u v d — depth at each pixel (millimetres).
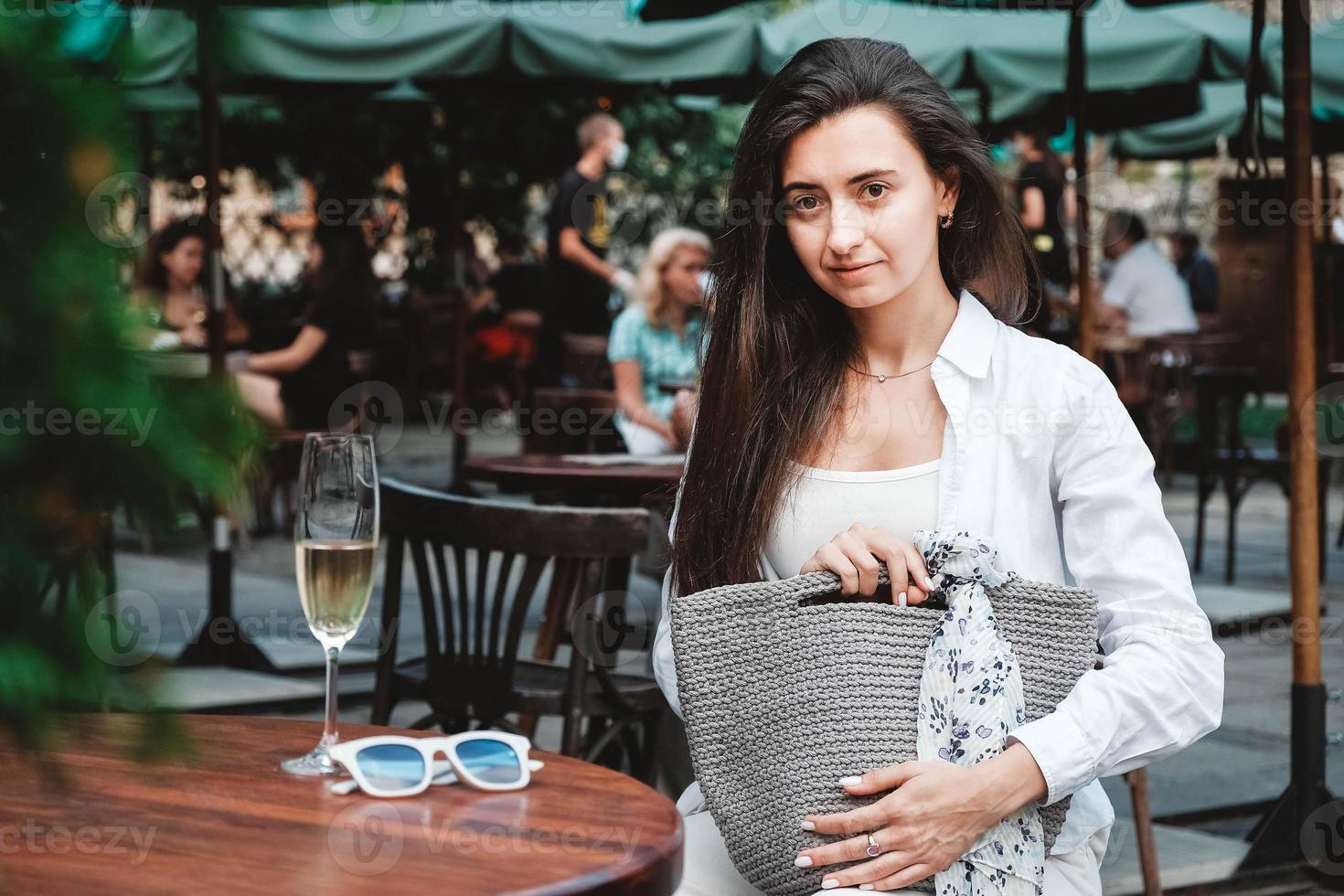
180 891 1036
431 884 1069
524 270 11070
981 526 1692
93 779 1341
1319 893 3227
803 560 1781
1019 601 1547
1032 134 8438
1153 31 7250
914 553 1594
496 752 1358
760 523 1784
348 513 1556
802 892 1528
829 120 1716
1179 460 11062
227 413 541
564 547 2666
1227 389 6953
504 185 13039
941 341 1808
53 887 1042
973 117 8672
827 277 1743
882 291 1724
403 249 12844
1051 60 7332
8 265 508
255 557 7414
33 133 500
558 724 4336
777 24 7465
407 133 12664
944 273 1892
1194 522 8930
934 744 1491
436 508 2773
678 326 5355
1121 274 9531
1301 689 3354
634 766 2982
